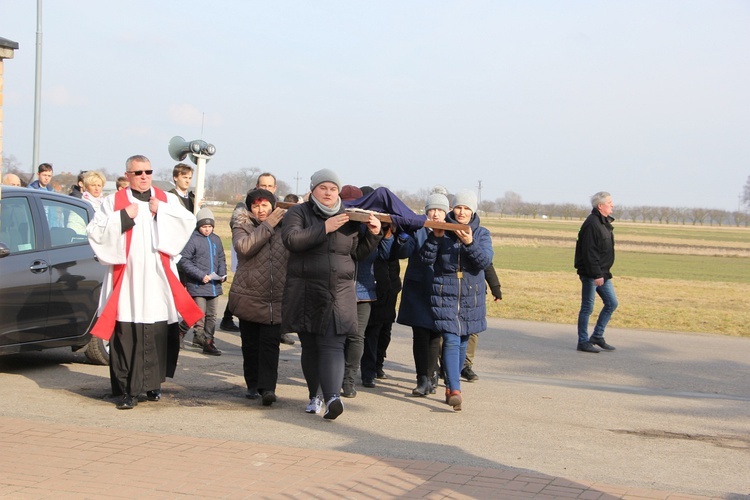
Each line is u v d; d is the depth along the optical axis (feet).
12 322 27.35
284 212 25.41
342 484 17.40
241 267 25.54
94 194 38.70
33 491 16.40
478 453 20.79
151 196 24.70
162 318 24.77
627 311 57.57
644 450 21.95
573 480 18.35
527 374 33.50
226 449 19.99
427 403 27.12
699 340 44.75
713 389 31.68
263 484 17.26
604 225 39.32
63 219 30.09
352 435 22.25
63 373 29.86
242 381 29.71
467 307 25.93
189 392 27.37
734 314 58.23
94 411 24.09
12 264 27.50
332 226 22.65
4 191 28.30
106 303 24.36
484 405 27.04
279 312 25.20
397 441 21.76
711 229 459.32
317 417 24.35
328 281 23.06
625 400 28.78
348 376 27.50
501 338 42.96
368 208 26.30
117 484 16.99
